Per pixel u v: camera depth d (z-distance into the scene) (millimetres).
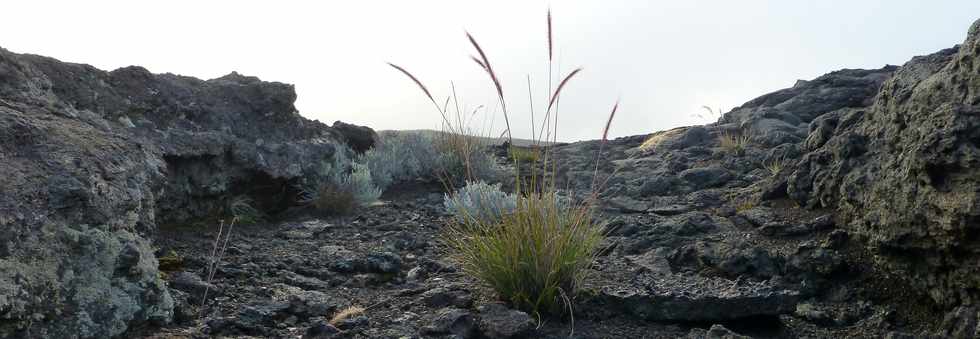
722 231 6547
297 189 8398
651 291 4820
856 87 11609
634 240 6477
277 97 8867
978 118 4527
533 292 4629
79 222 4008
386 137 11922
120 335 3904
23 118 4508
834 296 5242
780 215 6648
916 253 4875
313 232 7293
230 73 9211
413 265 6059
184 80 8305
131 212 4449
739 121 12117
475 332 4312
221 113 8070
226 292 4945
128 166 4785
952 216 4387
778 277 5434
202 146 7312
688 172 9078
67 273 3748
